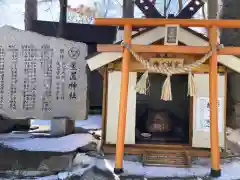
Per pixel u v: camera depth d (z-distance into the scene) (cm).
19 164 532
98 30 1311
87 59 589
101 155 596
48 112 722
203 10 1438
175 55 566
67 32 1288
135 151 580
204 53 517
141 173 498
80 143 666
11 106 718
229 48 507
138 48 516
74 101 727
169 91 522
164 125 713
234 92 917
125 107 513
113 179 475
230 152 650
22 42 719
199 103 601
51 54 722
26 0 1238
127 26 518
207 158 591
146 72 543
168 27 518
